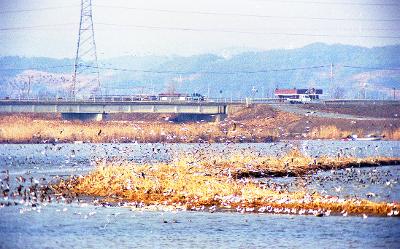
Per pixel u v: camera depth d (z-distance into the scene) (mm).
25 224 97562
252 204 109250
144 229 95375
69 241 88750
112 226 96562
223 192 116062
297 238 89250
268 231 93250
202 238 89938
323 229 93812
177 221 99875
